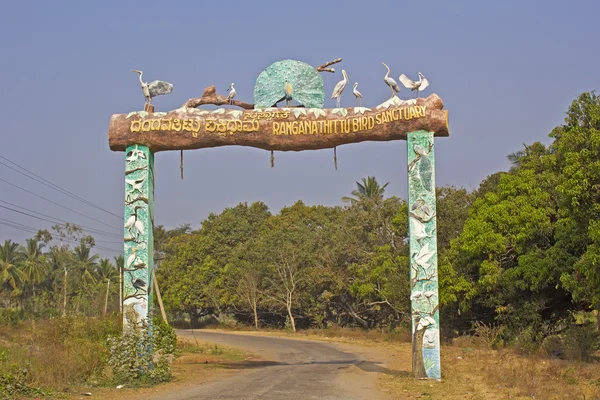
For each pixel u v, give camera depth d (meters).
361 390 13.10
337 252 43.88
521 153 33.75
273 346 31.39
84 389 13.30
